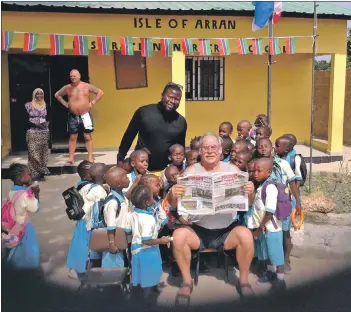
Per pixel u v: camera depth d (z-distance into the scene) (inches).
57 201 310.0
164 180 203.9
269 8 340.5
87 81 454.6
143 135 227.3
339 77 434.9
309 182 319.0
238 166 199.3
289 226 198.2
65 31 378.6
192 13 389.4
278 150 215.3
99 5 382.0
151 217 167.5
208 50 345.7
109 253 175.0
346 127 557.0
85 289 180.5
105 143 462.3
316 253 220.8
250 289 173.9
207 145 179.9
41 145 356.8
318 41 422.6
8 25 369.4
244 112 486.3
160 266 172.2
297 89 494.0
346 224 267.0
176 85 222.5
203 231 183.5
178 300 168.4
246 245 171.8
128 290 179.2
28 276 189.5
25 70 442.6
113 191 174.4
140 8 381.7
